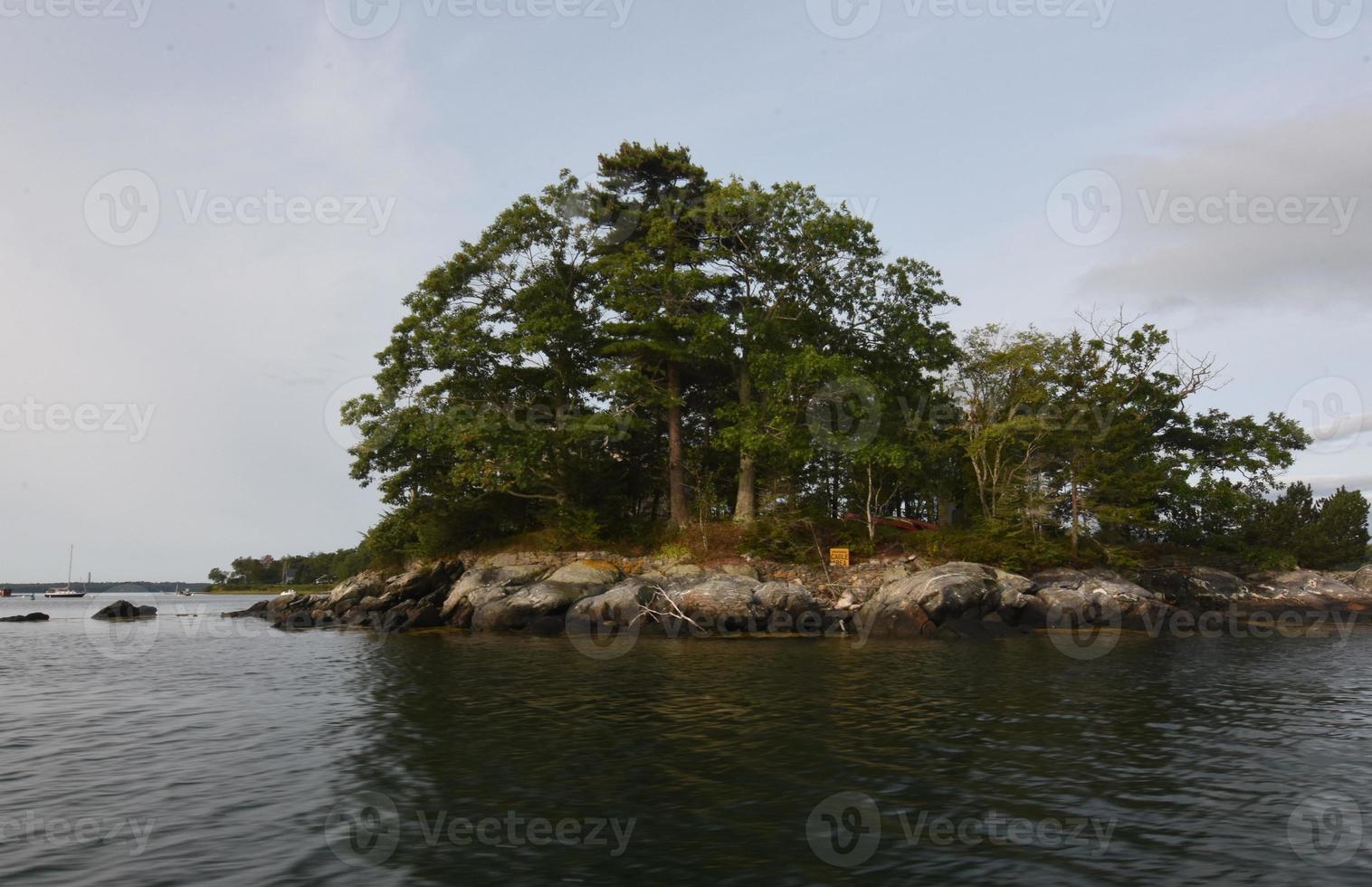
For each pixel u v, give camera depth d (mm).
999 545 43750
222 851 9625
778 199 46062
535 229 49281
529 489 50594
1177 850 9703
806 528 46656
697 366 50906
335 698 20438
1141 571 47844
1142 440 51188
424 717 17750
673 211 49375
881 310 50062
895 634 37812
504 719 17516
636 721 17141
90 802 11562
